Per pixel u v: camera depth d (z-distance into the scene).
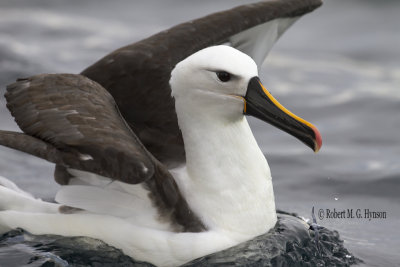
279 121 9.12
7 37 21.73
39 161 14.30
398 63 21.77
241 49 12.52
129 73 11.27
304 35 24.27
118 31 23.53
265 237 9.77
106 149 7.97
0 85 17.94
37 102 8.90
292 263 9.79
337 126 16.73
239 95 9.25
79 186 9.16
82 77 9.55
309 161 14.70
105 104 9.02
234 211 9.42
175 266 9.18
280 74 20.47
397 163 14.48
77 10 25.75
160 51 11.49
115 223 9.23
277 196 13.08
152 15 25.53
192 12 25.84
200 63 9.20
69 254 9.35
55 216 9.48
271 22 12.39
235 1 26.75
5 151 14.64
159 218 9.09
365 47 23.05
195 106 9.40
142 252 9.16
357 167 14.38
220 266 9.19
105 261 9.31
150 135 10.82
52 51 20.91
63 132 8.28
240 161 9.51
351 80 20.08
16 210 9.75
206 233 9.20
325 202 12.81
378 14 25.86
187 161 9.60
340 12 26.12
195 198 9.43
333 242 10.70
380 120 16.98
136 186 8.82
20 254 9.38
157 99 11.11
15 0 26.03
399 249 10.91
